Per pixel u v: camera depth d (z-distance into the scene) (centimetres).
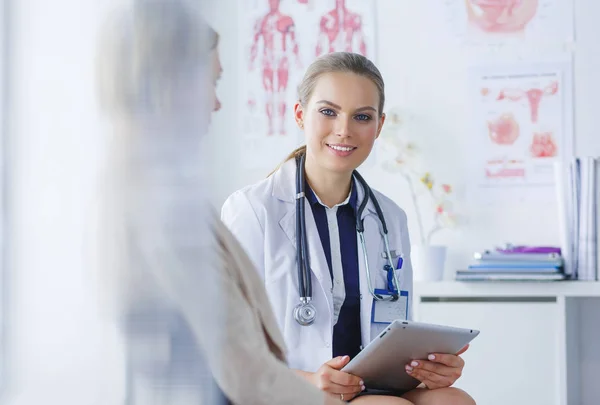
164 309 84
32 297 79
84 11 82
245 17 351
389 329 162
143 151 83
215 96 94
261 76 349
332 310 193
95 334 81
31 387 79
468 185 338
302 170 204
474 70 339
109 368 81
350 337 198
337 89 193
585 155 332
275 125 348
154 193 84
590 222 301
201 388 87
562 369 294
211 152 87
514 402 297
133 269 82
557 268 298
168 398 84
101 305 81
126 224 82
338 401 112
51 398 79
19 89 80
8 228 79
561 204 307
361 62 198
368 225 205
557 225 332
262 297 110
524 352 297
